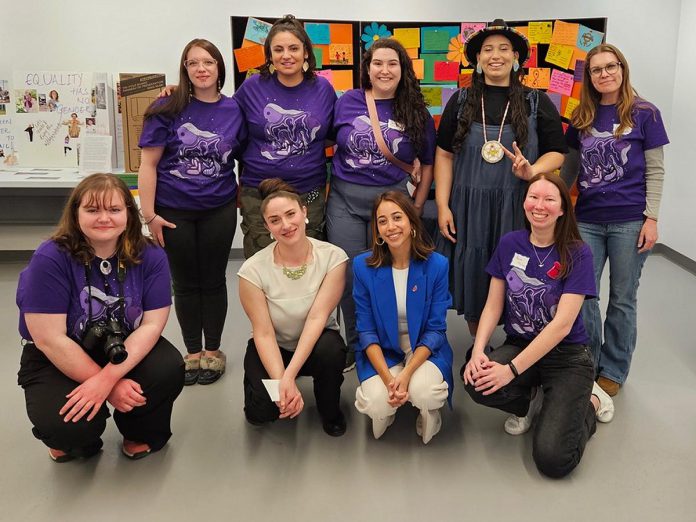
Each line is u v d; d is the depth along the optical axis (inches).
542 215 80.9
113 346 73.5
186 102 96.2
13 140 169.8
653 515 70.8
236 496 75.0
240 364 113.6
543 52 150.1
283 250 85.7
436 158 104.6
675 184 184.9
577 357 84.4
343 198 103.0
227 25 171.3
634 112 93.7
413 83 99.0
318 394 87.7
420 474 79.5
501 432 90.1
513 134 96.4
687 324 133.0
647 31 179.0
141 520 70.5
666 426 90.6
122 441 87.1
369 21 159.6
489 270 90.3
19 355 116.7
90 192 71.7
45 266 72.2
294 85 100.6
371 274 87.5
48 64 170.7
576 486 76.5
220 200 100.3
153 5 169.2
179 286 103.5
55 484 77.1
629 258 97.0
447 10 171.9
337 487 76.8
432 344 85.7
